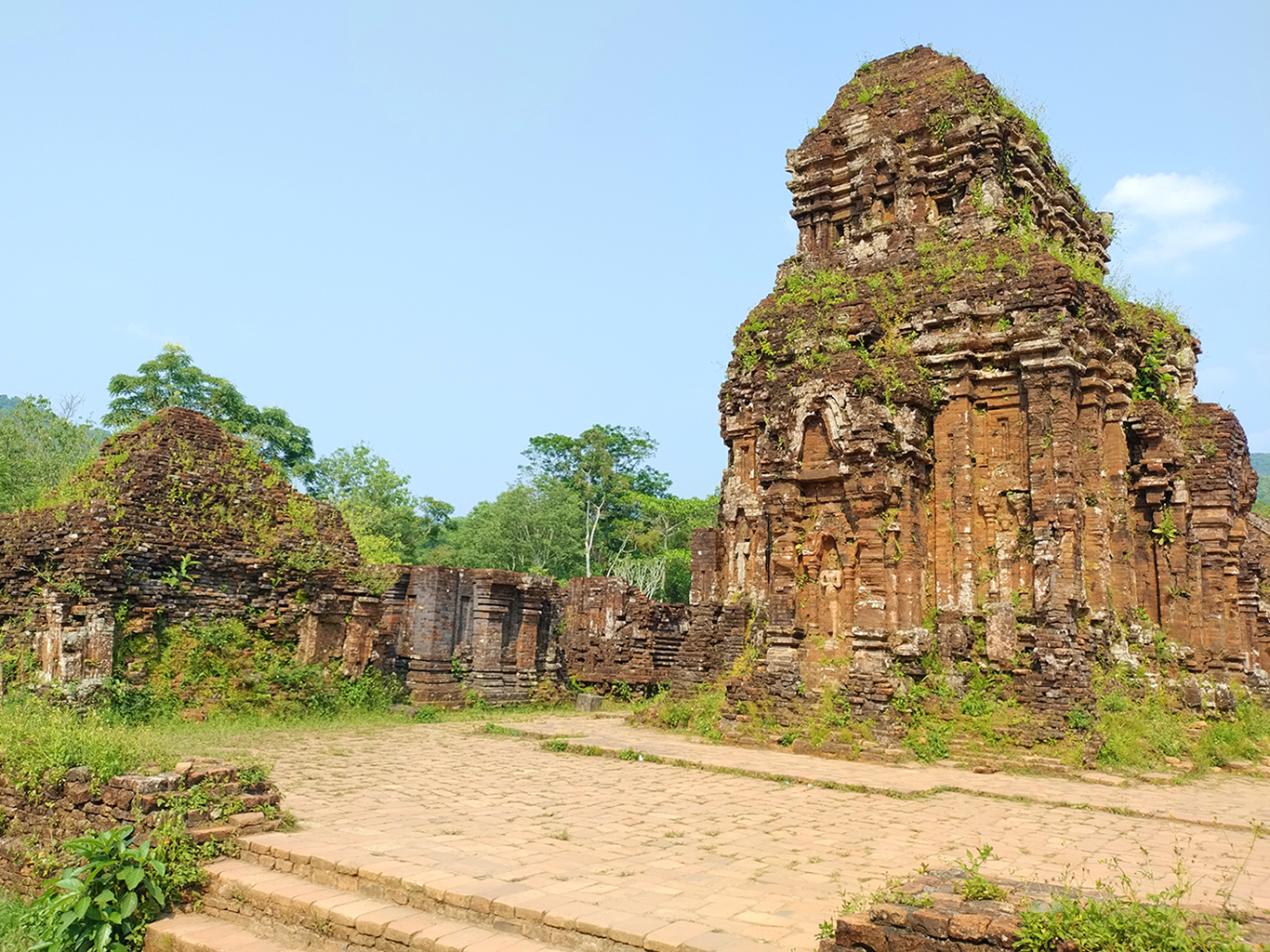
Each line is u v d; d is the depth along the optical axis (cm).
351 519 4159
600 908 840
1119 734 1852
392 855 1020
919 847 1135
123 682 2153
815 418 2223
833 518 2162
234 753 1769
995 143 2536
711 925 801
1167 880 968
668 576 6581
